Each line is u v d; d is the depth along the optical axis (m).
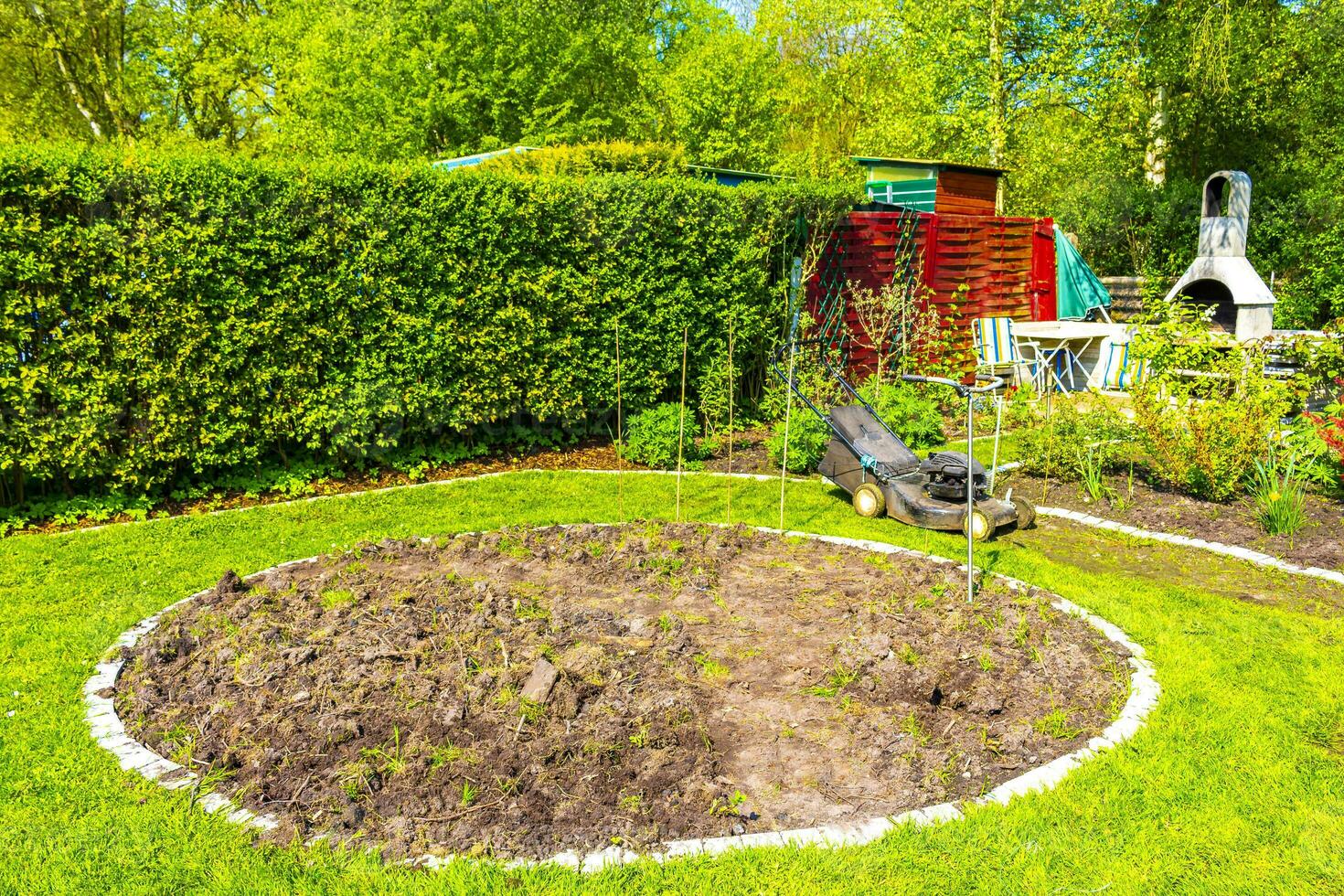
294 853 3.33
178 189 7.84
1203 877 3.25
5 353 7.23
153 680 4.66
